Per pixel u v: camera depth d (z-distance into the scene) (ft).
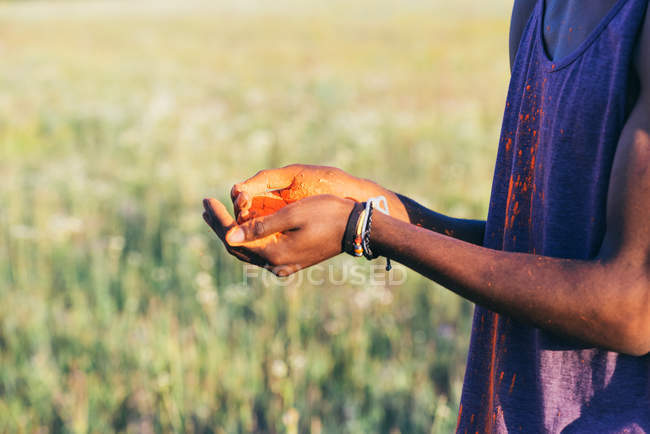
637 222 3.00
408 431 10.28
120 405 11.02
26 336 12.82
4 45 69.05
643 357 3.36
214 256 15.52
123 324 12.68
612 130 3.22
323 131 29.40
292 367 10.79
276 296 13.47
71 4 136.87
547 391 3.59
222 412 10.89
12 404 10.61
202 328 12.09
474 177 22.39
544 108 3.61
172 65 55.16
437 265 3.28
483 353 4.18
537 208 3.70
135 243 17.34
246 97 39.47
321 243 3.34
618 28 3.17
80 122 31.14
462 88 44.29
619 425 3.36
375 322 12.89
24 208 19.39
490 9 107.34
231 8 120.98
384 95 42.24
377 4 121.80
